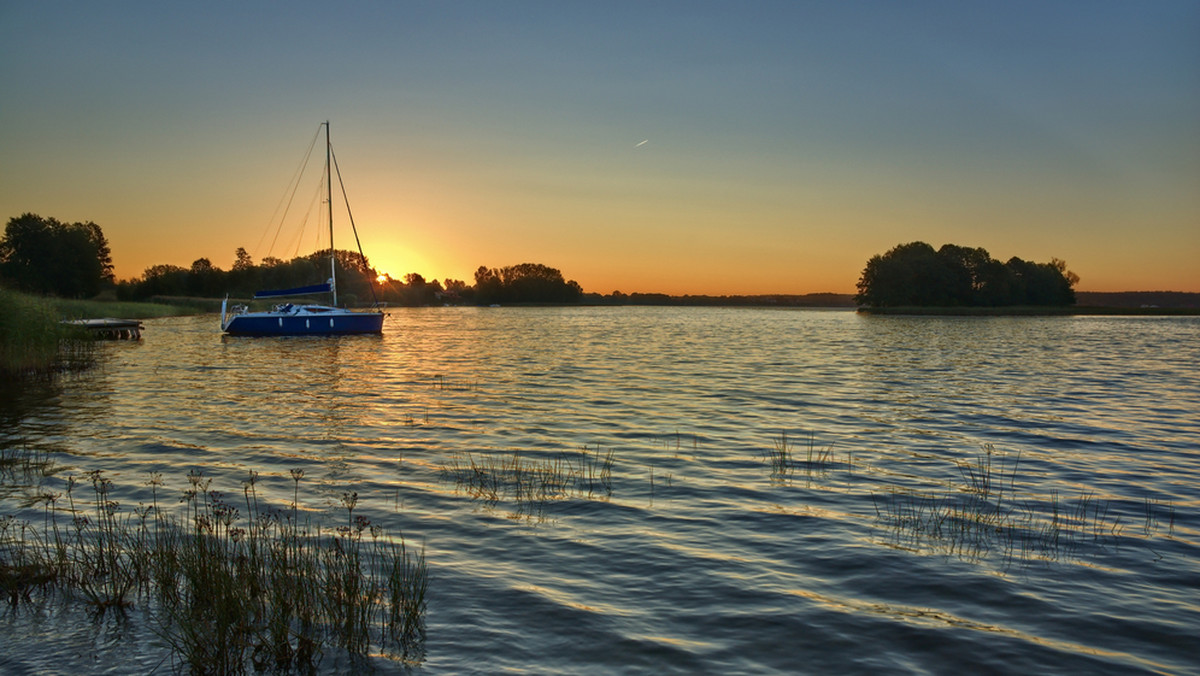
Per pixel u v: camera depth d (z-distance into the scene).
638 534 8.52
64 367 27.72
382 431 15.04
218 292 101.81
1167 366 32.25
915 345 47.59
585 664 5.40
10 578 6.54
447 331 64.31
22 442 13.52
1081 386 24.39
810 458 12.80
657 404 19.33
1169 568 7.61
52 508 9.14
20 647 5.46
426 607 6.31
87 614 6.02
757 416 17.42
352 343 45.19
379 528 8.54
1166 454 13.44
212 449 13.05
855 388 23.41
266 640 5.46
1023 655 5.70
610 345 45.69
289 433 14.73
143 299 97.69
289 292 48.28
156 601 6.25
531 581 7.00
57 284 84.31
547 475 11.28
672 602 6.59
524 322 89.00
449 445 13.63
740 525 8.93
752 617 6.29
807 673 5.35
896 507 9.79
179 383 23.47
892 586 7.04
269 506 9.39
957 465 12.38
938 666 5.50
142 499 9.62
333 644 5.57
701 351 40.69
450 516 9.07
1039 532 8.76
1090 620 6.35
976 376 27.52
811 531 8.71
